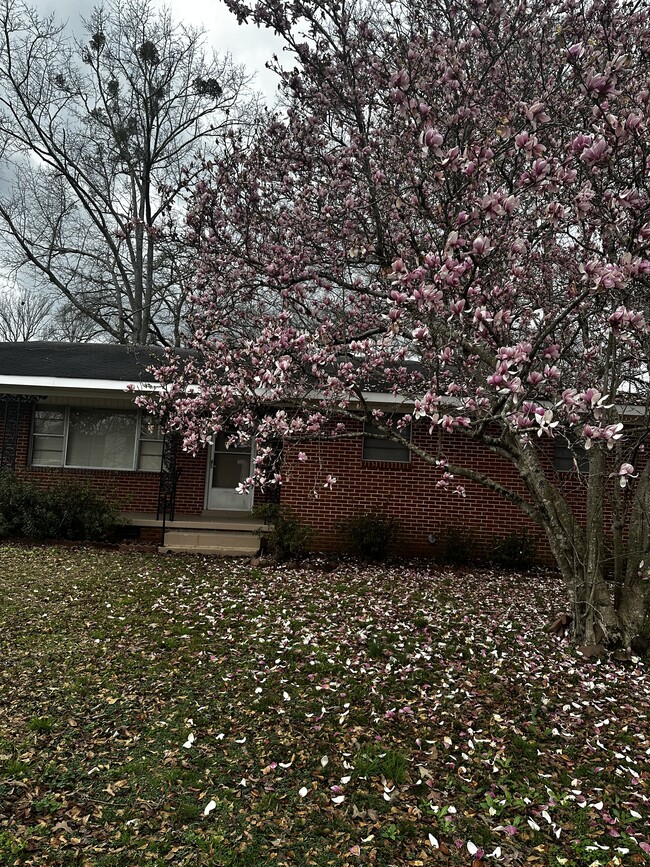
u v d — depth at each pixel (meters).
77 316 22.45
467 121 5.66
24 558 9.30
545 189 3.97
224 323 7.78
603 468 5.93
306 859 2.73
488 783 3.38
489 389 5.21
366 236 6.37
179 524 11.00
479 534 10.87
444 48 5.43
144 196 21.72
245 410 6.07
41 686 4.50
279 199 6.98
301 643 5.61
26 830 2.85
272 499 11.47
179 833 2.87
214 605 6.94
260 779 3.35
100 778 3.31
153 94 20.94
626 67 3.64
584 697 4.62
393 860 2.74
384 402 9.72
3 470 11.51
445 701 4.45
